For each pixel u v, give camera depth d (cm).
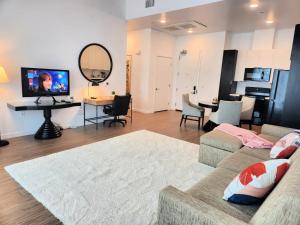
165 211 125
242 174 145
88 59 497
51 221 181
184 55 768
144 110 727
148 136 438
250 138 285
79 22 466
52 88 414
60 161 299
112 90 566
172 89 816
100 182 245
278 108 480
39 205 202
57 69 432
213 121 480
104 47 525
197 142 413
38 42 405
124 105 517
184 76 779
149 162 308
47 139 396
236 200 142
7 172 262
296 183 99
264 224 98
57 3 423
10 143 367
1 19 355
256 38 622
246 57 632
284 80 466
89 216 188
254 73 616
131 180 253
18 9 371
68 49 455
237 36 682
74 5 451
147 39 678
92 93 520
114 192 226
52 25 421
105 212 193
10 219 183
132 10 547
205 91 729
